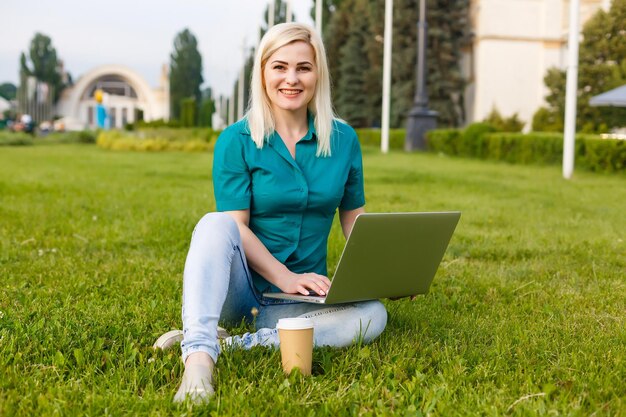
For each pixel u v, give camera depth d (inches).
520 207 352.2
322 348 112.6
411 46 1283.2
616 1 860.0
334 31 1555.1
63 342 116.7
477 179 526.0
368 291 113.1
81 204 338.0
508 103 1330.0
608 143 590.9
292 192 118.9
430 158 852.0
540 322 141.2
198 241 106.4
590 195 419.5
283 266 116.6
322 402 94.9
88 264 197.6
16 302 150.2
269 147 119.6
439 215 114.1
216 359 101.4
